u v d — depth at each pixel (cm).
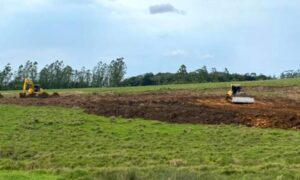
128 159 2269
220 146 2545
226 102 4184
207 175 1830
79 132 2902
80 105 3909
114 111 3550
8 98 4694
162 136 2816
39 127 3028
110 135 2828
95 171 1884
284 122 3136
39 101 4253
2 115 3453
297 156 2275
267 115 3294
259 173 1955
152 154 2352
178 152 2412
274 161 2198
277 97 4794
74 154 2375
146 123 3186
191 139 2731
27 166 2103
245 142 2625
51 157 2306
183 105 3903
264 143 2592
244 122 3191
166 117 3359
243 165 2136
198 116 3353
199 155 2344
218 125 3116
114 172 1802
